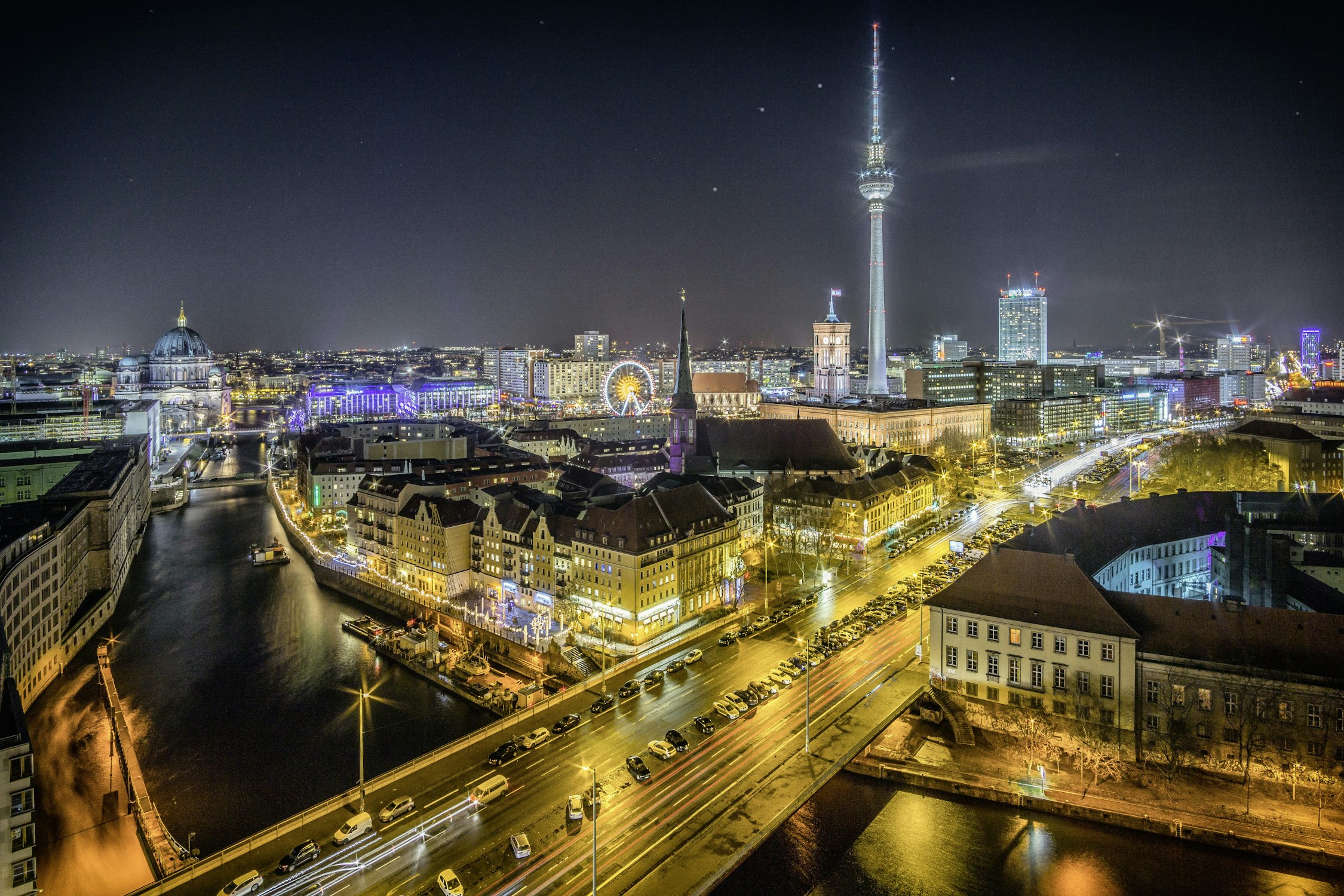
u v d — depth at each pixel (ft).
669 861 256.32
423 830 275.39
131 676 471.62
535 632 486.79
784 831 279.28
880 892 249.34
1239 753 301.43
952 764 316.81
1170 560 488.02
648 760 321.52
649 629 471.62
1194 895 246.88
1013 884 252.83
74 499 574.15
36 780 361.10
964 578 368.68
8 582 412.98
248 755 378.53
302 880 249.75
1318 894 245.45
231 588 645.10
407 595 578.25
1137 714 318.86
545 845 265.75
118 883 289.53
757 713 360.28
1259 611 316.81
